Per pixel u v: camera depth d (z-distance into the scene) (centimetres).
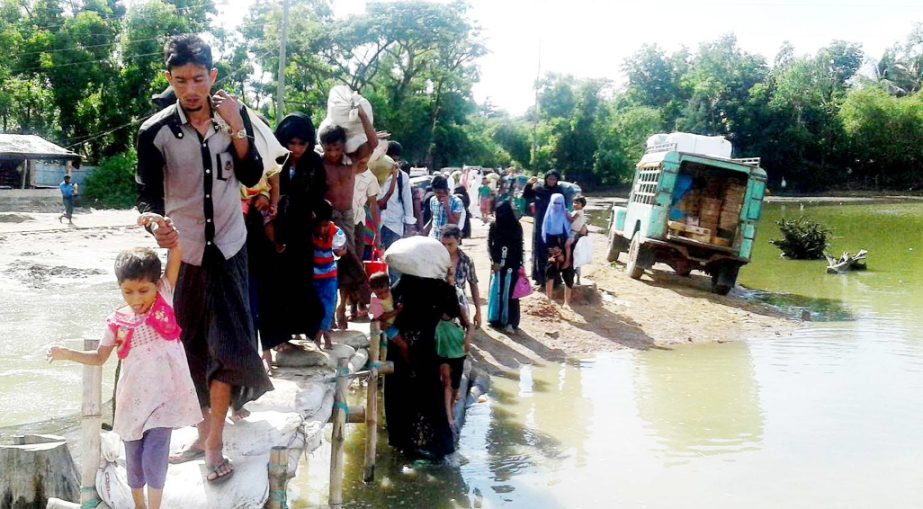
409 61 5700
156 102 461
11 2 4338
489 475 690
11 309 1362
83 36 4341
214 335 413
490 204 2755
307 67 5200
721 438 787
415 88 6006
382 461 719
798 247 2319
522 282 1150
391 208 1034
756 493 657
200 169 408
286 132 569
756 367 1069
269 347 588
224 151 413
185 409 386
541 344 1133
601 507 627
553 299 1354
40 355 1063
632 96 7444
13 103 4253
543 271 1371
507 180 2825
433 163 6169
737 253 1525
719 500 641
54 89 4297
